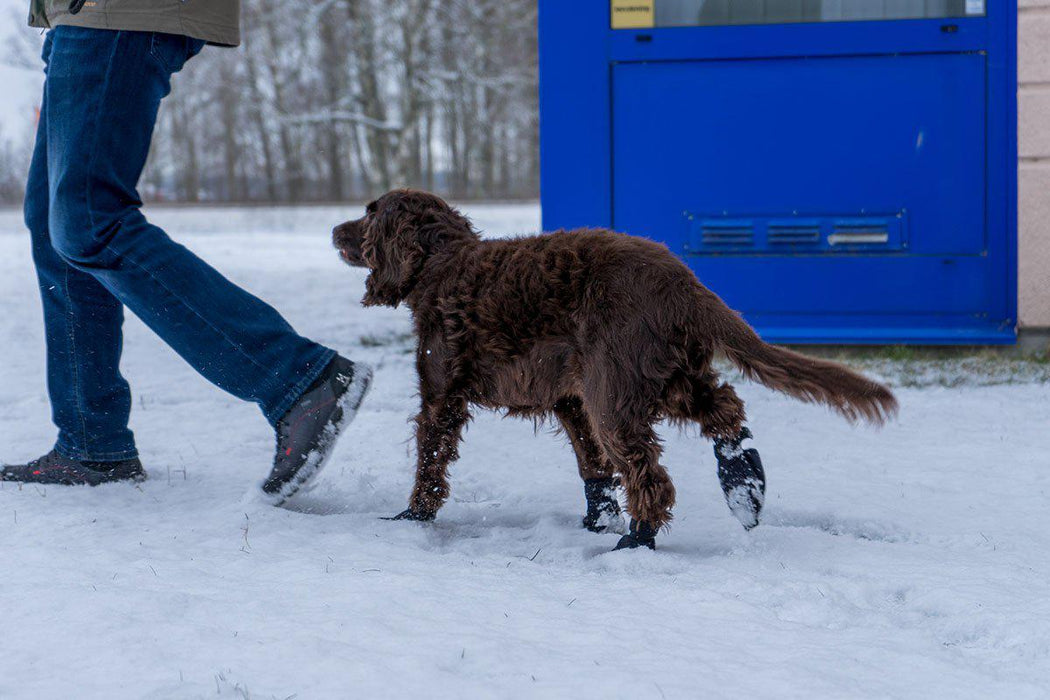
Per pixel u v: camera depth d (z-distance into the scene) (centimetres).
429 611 264
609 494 386
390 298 397
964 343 764
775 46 775
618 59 792
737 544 354
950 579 307
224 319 384
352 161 5025
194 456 498
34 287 1250
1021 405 596
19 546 327
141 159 394
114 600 265
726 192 795
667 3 786
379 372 732
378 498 423
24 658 230
